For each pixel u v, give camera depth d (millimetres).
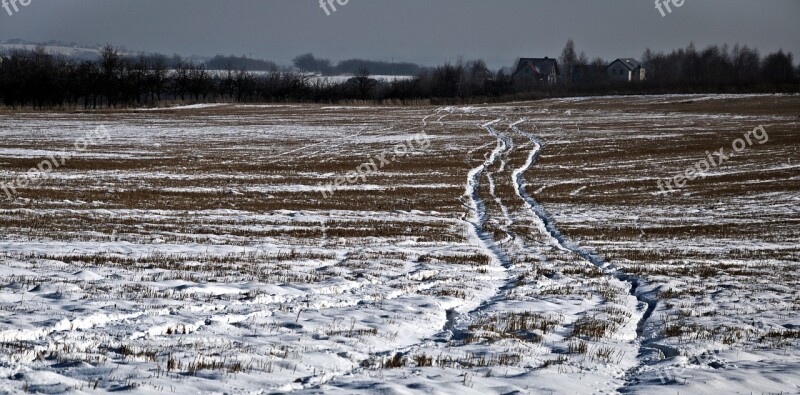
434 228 42500
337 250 32531
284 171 68562
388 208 50500
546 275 27797
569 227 43906
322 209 49281
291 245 34062
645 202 54656
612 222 46000
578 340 17203
